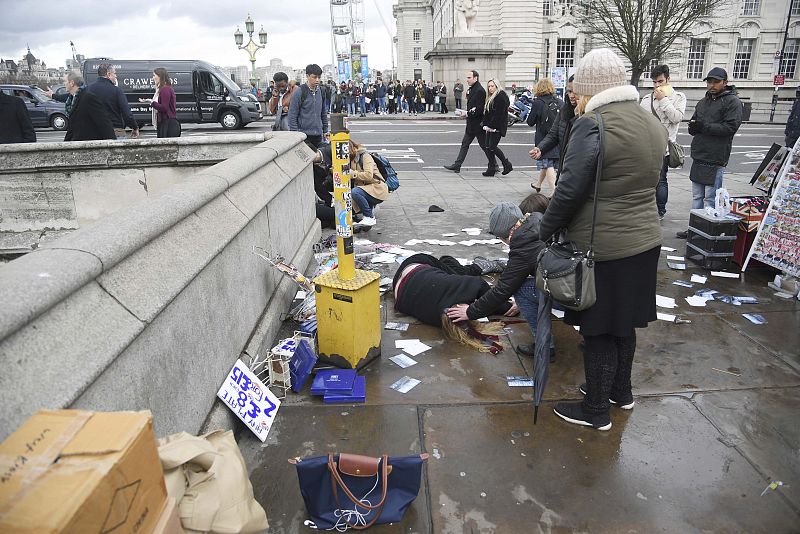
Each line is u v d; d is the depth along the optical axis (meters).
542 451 2.84
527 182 10.46
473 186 10.06
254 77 31.91
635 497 2.53
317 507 2.35
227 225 3.07
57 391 1.53
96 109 7.55
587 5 25.19
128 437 1.22
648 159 2.55
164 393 2.24
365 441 2.92
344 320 3.52
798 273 4.74
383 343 4.04
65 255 1.83
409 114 29.44
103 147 6.41
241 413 2.89
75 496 1.04
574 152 2.55
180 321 2.40
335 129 3.29
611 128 2.51
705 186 6.59
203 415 2.64
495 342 3.97
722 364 3.70
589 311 2.78
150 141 6.45
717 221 5.32
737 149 16.28
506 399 3.32
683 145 16.58
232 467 1.73
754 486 2.59
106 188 6.50
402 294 4.40
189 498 1.62
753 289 4.98
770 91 38.75
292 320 4.26
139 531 1.24
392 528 2.34
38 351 1.54
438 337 4.13
